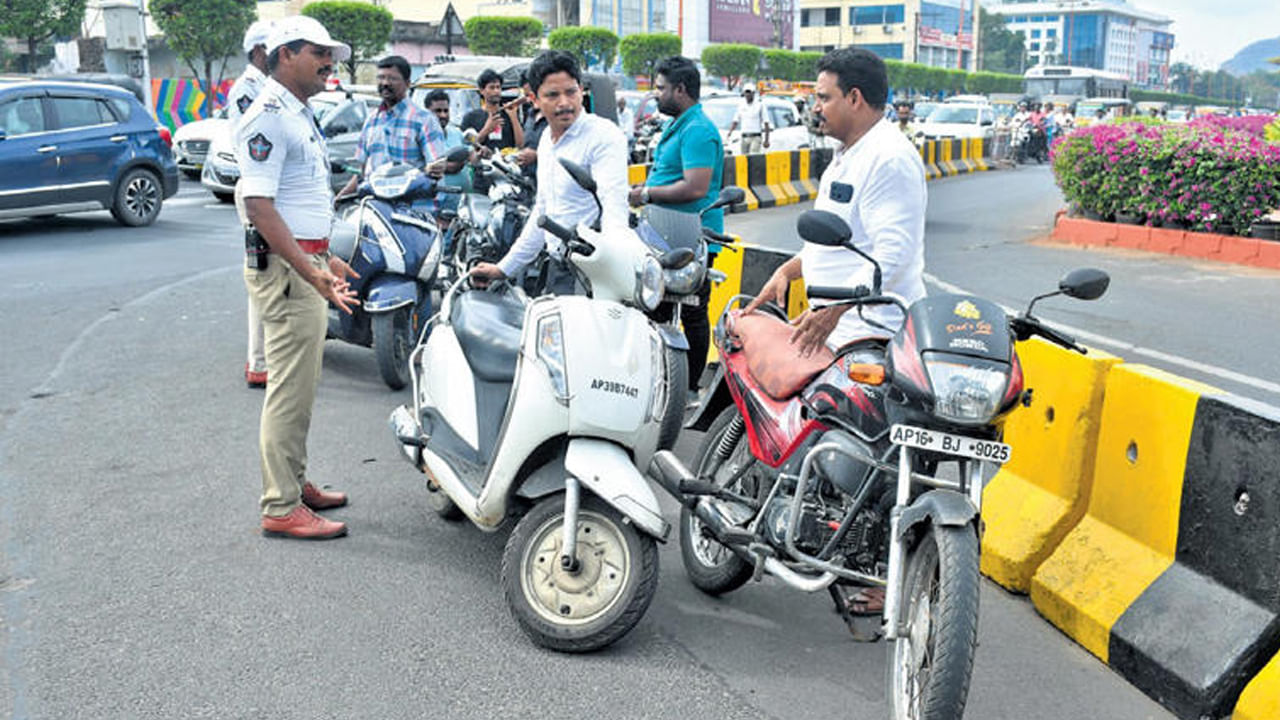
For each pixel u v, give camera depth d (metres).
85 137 14.05
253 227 4.62
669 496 5.55
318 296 4.76
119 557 4.61
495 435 4.24
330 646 3.92
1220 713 3.55
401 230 7.00
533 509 3.96
